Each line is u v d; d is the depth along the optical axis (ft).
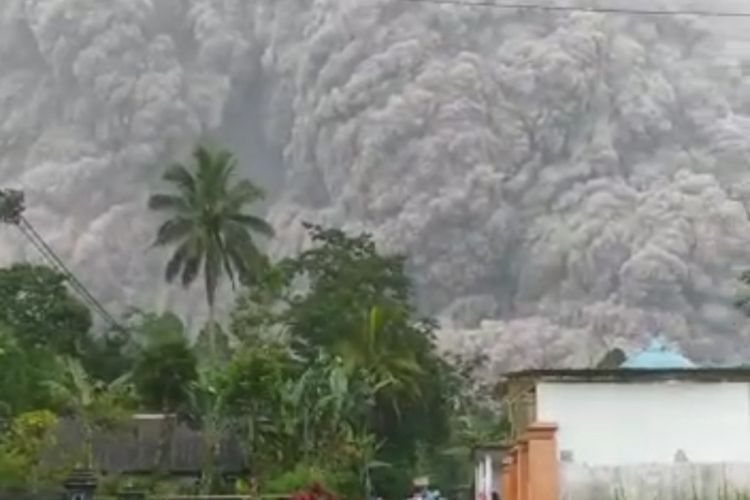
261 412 256.73
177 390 269.64
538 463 144.05
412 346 350.23
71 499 188.44
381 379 315.58
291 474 239.71
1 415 224.53
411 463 338.95
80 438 248.73
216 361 303.27
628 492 143.02
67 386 255.91
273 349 301.43
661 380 152.25
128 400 263.08
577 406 152.05
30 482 191.93
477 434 383.45
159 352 274.16
